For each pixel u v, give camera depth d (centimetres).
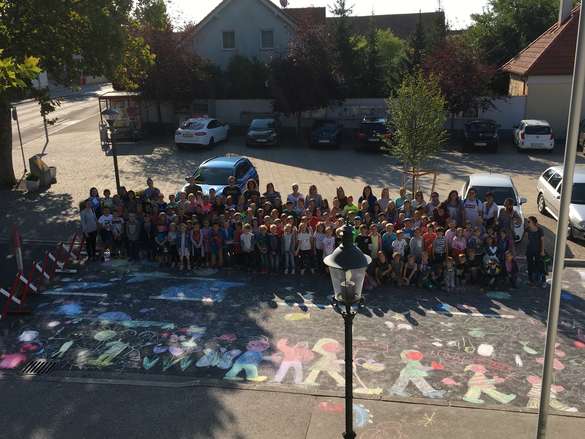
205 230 1361
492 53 3653
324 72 3038
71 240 1572
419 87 1756
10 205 1905
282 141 3122
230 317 1118
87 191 2064
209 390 881
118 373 934
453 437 762
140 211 1419
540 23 3681
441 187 2114
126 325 1093
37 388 895
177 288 1257
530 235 1252
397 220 1370
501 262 1243
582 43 548
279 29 3512
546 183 1747
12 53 1772
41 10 1789
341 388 880
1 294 1238
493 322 1088
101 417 821
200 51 3609
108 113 1750
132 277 1323
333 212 1384
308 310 1142
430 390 873
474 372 920
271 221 1332
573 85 559
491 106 3038
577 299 1183
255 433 778
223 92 3406
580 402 842
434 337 1031
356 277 636
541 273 1258
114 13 1977
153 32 3003
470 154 2717
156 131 3322
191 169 2409
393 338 1029
